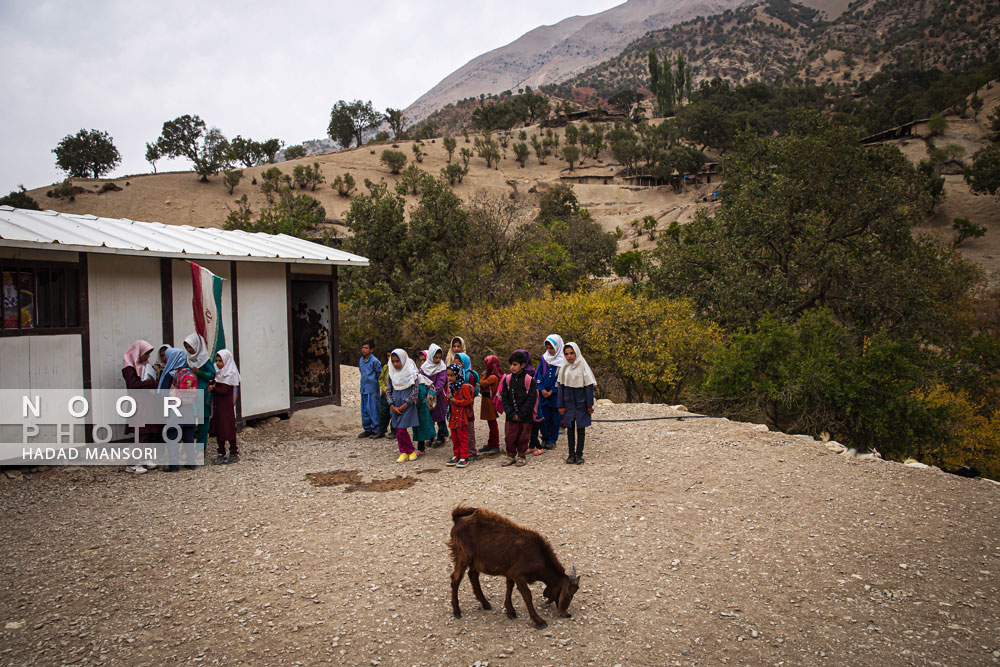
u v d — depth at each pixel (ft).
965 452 43.42
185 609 14.37
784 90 497.46
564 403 25.82
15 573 16.26
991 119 305.32
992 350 56.34
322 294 41.45
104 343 27.81
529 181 354.54
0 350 24.31
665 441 29.73
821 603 14.38
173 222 262.67
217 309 27.07
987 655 12.37
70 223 29.53
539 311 54.70
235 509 21.12
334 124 504.43
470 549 13.37
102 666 12.15
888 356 39.65
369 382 32.58
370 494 22.50
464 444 26.11
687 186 341.00
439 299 72.64
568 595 13.37
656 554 16.99
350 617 13.91
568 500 21.20
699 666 11.96
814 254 58.80
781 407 42.70
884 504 20.80
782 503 20.88
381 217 73.56
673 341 48.39
